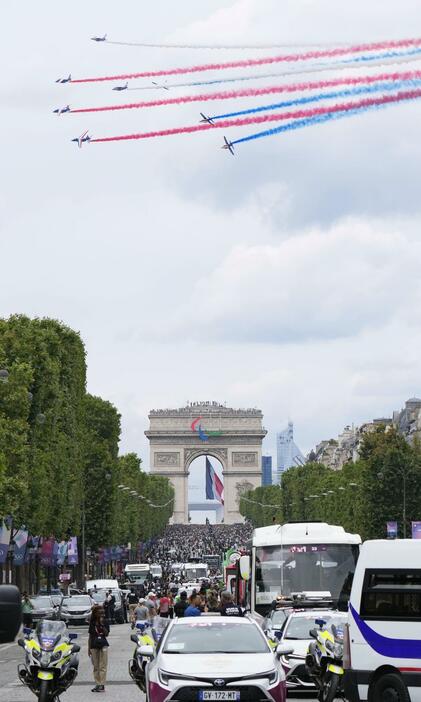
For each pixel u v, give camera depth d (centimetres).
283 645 6556
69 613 15812
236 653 4634
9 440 14762
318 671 5672
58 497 18638
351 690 4919
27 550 18950
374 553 4928
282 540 8175
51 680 5475
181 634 4772
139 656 6012
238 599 9600
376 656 4856
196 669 4462
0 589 2245
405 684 4775
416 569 4856
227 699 4384
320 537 8175
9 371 15000
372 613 4884
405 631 4822
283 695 4481
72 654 5662
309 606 7600
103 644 6944
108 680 7694
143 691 6116
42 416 16475
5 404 14875
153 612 10719
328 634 5688
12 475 14788
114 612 18188
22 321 18388
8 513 14762
